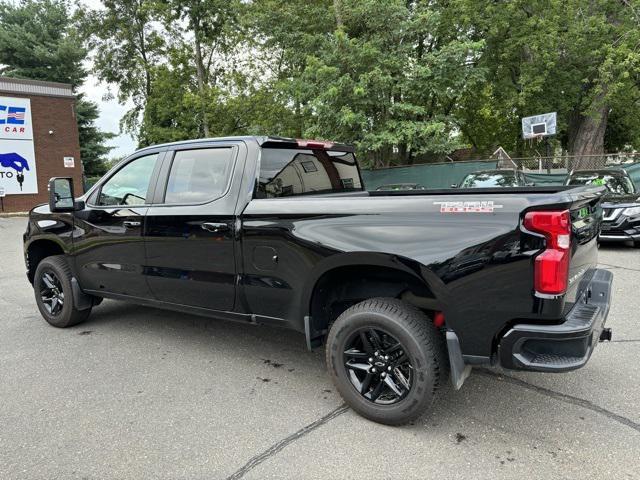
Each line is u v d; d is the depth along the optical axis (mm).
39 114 22812
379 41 14219
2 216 20312
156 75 28906
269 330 4914
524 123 16125
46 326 5117
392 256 2824
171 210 3885
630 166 13516
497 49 18078
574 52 16484
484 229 2590
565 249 2445
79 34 31312
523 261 2492
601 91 15789
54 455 2721
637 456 2619
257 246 3396
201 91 26719
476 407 3209
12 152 22016
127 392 3504
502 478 2453
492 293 2584
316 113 14102
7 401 3377
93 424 3053
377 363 2979
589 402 3236
